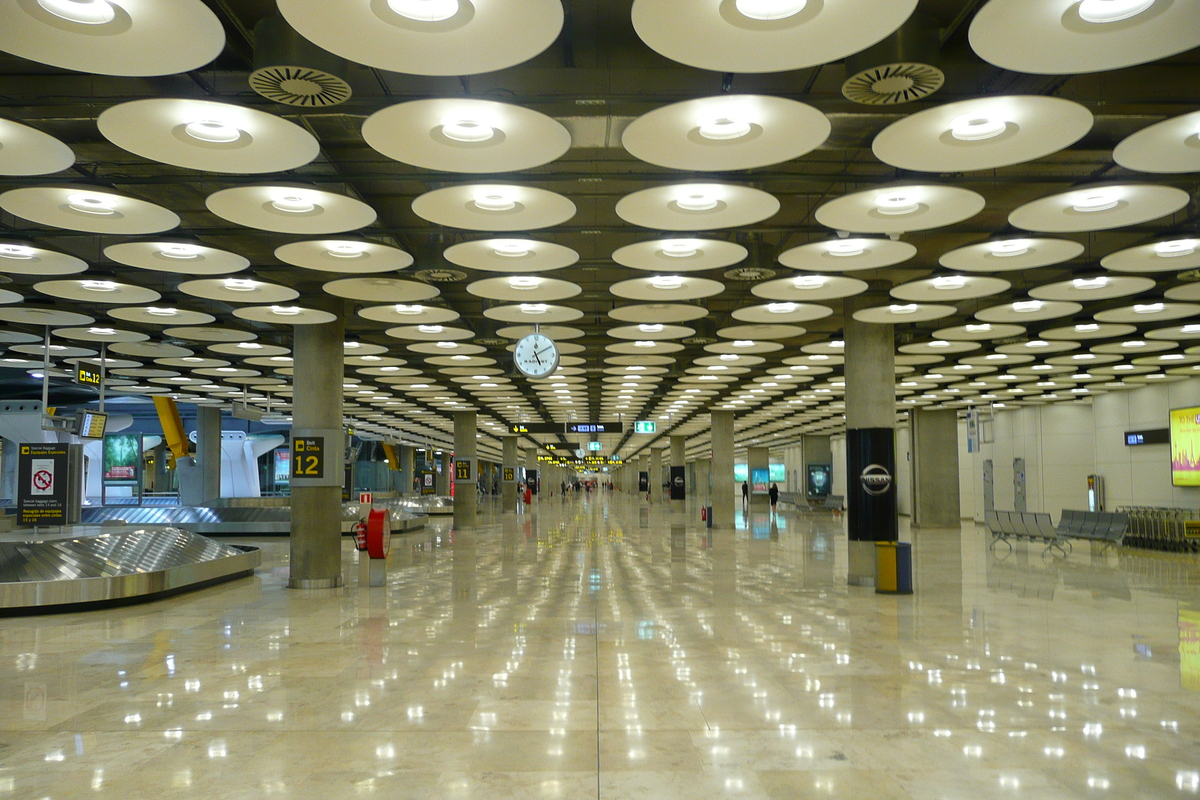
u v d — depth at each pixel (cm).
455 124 755
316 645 1053
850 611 1310
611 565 2038
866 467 1661
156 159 829
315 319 1664
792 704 770
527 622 1216
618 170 1016
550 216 1026
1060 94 810
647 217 1033
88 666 942
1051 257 1250
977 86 805
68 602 1344
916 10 686
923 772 594
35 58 632
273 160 832
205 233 1187
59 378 2906
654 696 799
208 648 1041
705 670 905
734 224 1060
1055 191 1100
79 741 669
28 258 1212
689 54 621
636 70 770
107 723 719
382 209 1173
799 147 795
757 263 1296
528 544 2731
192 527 3334
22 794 557
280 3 550
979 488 4425
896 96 680
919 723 710
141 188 1069
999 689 823
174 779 583
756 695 802
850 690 820
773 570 1916
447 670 909
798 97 813
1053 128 757
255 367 2608
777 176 1020
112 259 1235
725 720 720
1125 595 1495
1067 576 1798
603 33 735
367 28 582
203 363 2466
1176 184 1047
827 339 2267
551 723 712
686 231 1156
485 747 650
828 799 545
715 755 630
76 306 1659
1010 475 4094
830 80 794
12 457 4078
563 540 2903
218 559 1709
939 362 2419
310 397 1689
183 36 605
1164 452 3020
